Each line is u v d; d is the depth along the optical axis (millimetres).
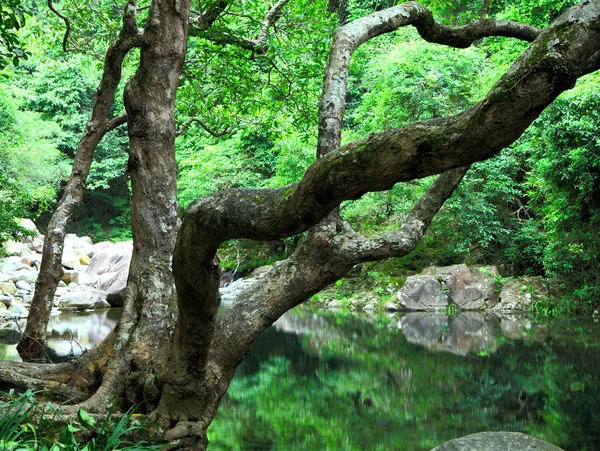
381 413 6473
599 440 5457
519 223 17281
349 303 16922
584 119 13383
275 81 8656
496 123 1771
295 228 2176
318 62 7824
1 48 11344
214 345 3252
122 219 30781
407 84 16922
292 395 7277
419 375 8227
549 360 8977
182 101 8562
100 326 11961
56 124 26969
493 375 8102
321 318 14516
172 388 3133
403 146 1886
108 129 6227
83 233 30719
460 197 16547
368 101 18422
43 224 29391
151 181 3672
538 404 6688
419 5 3770
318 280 3262
